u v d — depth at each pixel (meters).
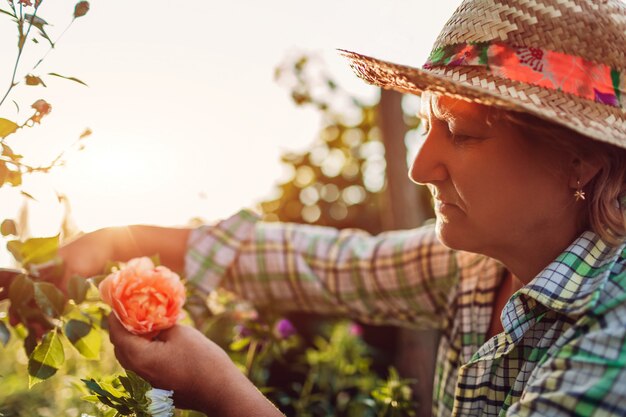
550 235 1.11
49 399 1.87
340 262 1.65
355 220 3.87
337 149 3.80
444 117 1.07
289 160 3.80
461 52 1.09
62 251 1.38
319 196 3.89
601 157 1.05
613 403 0.87
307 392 2.29
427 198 3.47
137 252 1.54
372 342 3.24
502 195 1.08
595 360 0.90
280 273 1.66
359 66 1.26
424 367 2.59
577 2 1.07
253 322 1.86
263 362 2.17
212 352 1.12
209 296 1.74
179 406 1.14
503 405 1.12
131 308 1.09
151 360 1.09
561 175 1.07
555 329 1.08
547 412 0.90
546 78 1.04
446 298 1.56
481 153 1.07
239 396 1.08
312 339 3.20
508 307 1.15
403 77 1.10
